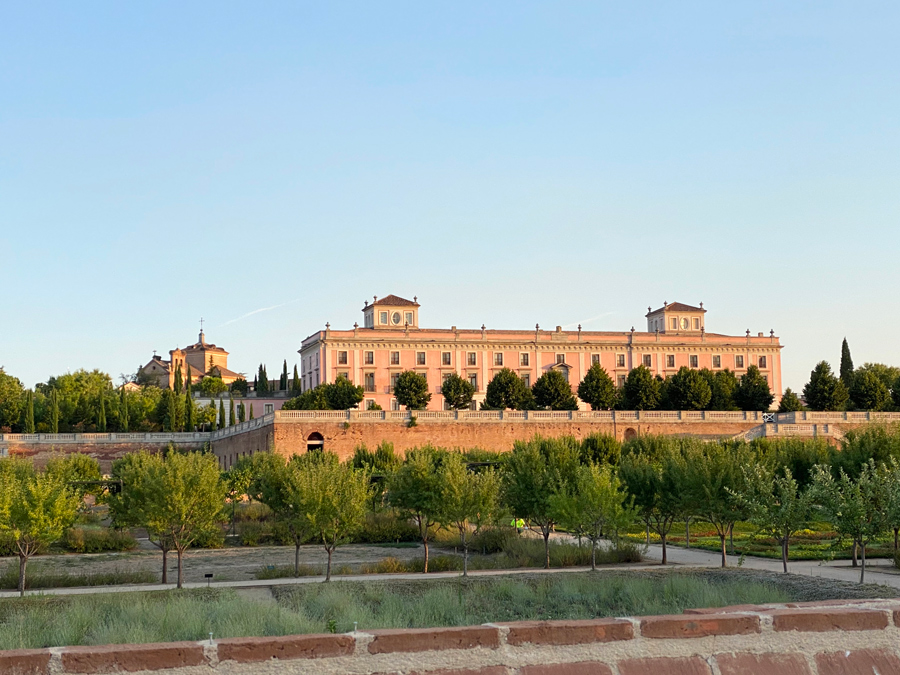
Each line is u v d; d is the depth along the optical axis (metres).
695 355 152.75
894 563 43.59
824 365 124.31
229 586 38.69
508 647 7.66
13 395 149.62
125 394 147.88
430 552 58.00
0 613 30.14
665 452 68.62
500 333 146.38
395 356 142.50
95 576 43.00
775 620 8.18
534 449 51.81
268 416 98.25
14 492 38.75
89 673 7.02
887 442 58.50
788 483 38.56
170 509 39.72
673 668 7.79
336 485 41.69
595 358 149.38
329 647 7.42
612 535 45.66
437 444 100.75
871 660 8.13
